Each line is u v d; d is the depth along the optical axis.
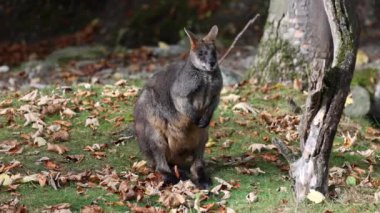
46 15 28.14
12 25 27.89
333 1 9.71
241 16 23.56
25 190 10.09
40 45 26.20
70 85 15.26
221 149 12.03
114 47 23.88
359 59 18.52
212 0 24.48
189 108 10.43
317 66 9.45
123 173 10.79
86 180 10.52
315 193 9.52
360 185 10.48
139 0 26.27
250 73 15.82
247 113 13.59
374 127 13.85
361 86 15.12
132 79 16.59
